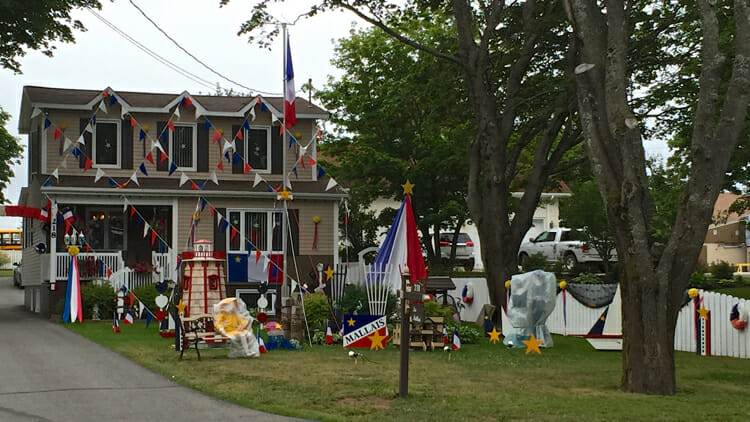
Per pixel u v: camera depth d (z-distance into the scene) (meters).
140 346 17.27
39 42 25.92
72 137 26.94
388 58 35.50
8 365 14.26
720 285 29.61
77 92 28.17
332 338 18.84
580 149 34.84
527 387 12.61
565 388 12.59
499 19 23.23
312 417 9.95
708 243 58.16
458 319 22.83
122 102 26.94
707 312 18.61
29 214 24.81
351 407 10.58
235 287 27.22
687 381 13.81
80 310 23.30
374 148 35.69
